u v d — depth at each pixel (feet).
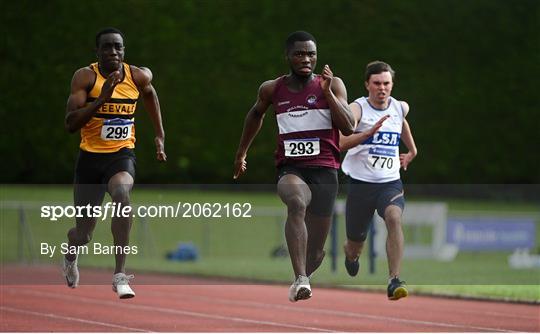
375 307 110.01
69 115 73.05
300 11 248.52
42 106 242.17
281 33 248.52
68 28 242.17
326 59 243.81
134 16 245.86
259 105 77.00
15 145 241.55
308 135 74.69
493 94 259.80
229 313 104.83
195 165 245.24
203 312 105.70
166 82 246.68
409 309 108.17
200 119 247.09
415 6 254.47
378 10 250.78
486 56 259.80
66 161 243.40
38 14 242.17
